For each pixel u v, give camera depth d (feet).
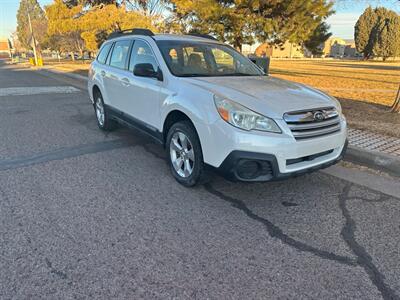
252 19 41.37
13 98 35.29
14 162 15.80
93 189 12.96
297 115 10.94
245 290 7.79
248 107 10.77
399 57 194.49
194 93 12.14
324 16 43.16
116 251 9.12
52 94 38.55
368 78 58.03
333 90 38.96
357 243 9.66
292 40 43.93
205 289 7.79
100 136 20.52
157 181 13.75
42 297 7.45
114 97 18.37
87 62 127.24
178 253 9.09
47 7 75.72
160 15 68.90
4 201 11.87
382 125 21.53
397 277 8.29
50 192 12.65
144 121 15.49
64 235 9.84
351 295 7.68
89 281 7.98
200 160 12.12
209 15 41.52
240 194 12.67
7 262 8.59
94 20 67.87
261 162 10.62
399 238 9.92
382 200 12.32
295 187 13.35
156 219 10.81
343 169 15.38
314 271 8.46
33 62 116.47
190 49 15.37
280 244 9.58
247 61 16.98
